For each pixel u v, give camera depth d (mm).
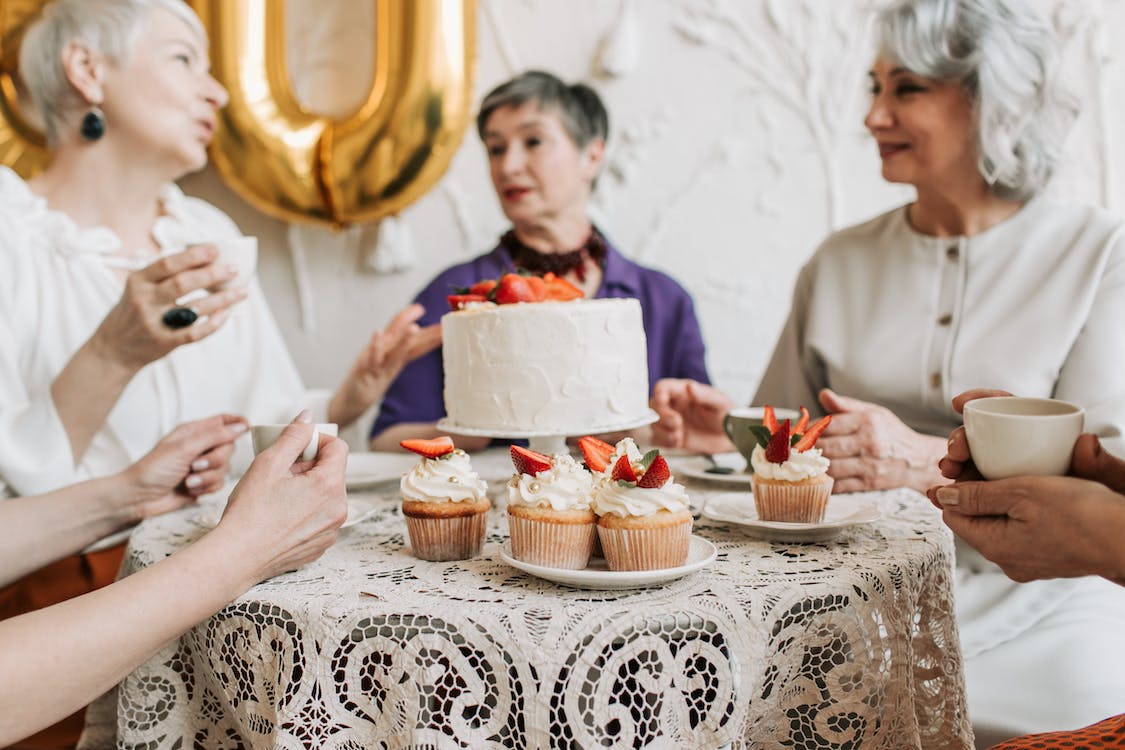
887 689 1040
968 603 1517
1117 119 2471
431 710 922
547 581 1050
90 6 1691
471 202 2773
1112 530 879
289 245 2797
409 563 1142
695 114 2703
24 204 1770
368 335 2826
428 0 2463
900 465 1461
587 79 2723
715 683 924
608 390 1328
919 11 1651
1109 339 1624
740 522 1205
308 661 952
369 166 2518
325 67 2703
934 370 1755
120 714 1089
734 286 2746
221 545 1001
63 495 1345
